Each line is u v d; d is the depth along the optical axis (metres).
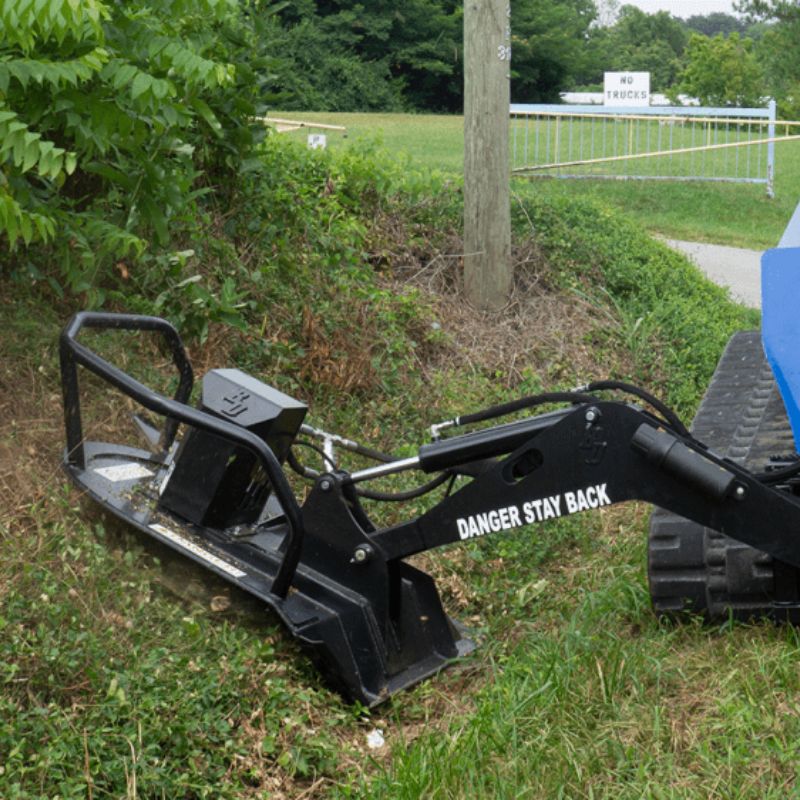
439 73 50.41
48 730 3.57
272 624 4.35
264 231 7.60
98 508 4.73
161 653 4.05
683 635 4.69
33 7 4.38
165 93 5.08
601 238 10.69
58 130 5.84
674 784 3.63
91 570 4.33
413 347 7.91
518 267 9.49
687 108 23.27
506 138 8.98
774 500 4.20
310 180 9.13
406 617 4.59
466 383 7.95
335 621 4.32
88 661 3.89
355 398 7.07
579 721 3.99
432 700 4.41
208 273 7.00
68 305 6.24
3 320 5.81
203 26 6.67
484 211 8.95
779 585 4.54
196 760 3.71
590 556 5.88
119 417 5.75
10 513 4.77
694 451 4.27
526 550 5.85
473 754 3.83
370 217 9.38
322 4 50.03
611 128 30.19
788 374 4.07
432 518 4.44
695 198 20.61
